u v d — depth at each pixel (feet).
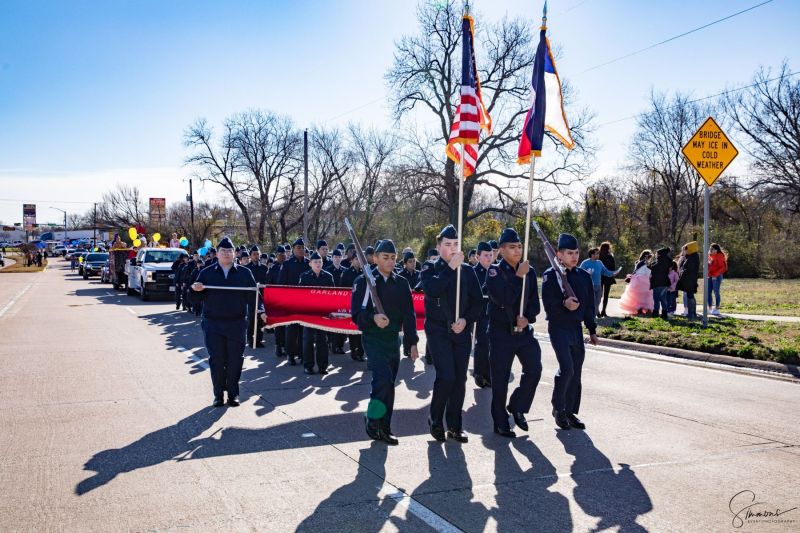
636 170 181.78
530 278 21.67
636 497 15.58
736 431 21.45
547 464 18.10
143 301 81.46
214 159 185.88
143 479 16.56
